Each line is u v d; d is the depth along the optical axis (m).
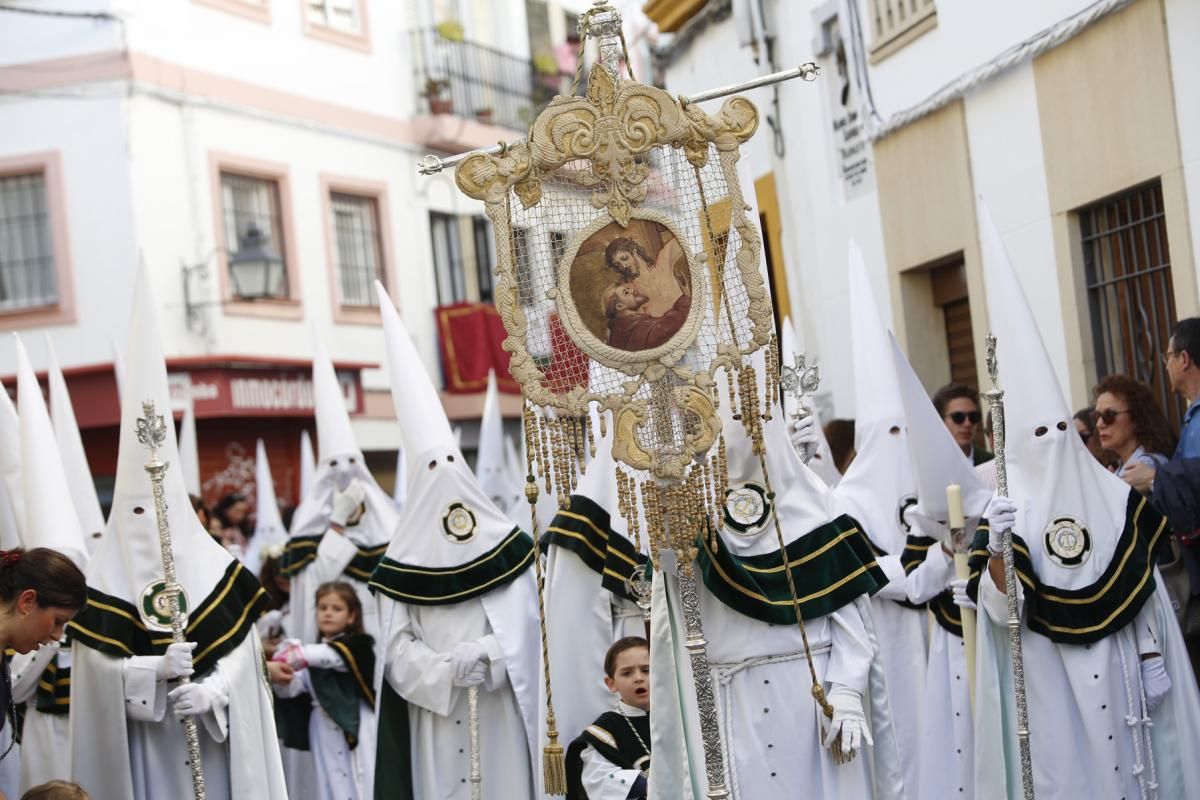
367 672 9.27
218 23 21.03
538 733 7.57
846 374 13.54
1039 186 10.77
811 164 13.89
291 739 9.21
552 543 7.71
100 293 19.80
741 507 6.13
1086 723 6.82
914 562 7.68
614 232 5.63
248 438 20.95
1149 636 6.93
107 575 6.88
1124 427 7.69
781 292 14.73
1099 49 10.00
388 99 23.62
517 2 26.59
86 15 19.75
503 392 24.42
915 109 12.06
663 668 5.92
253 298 20.44
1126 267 10.27
